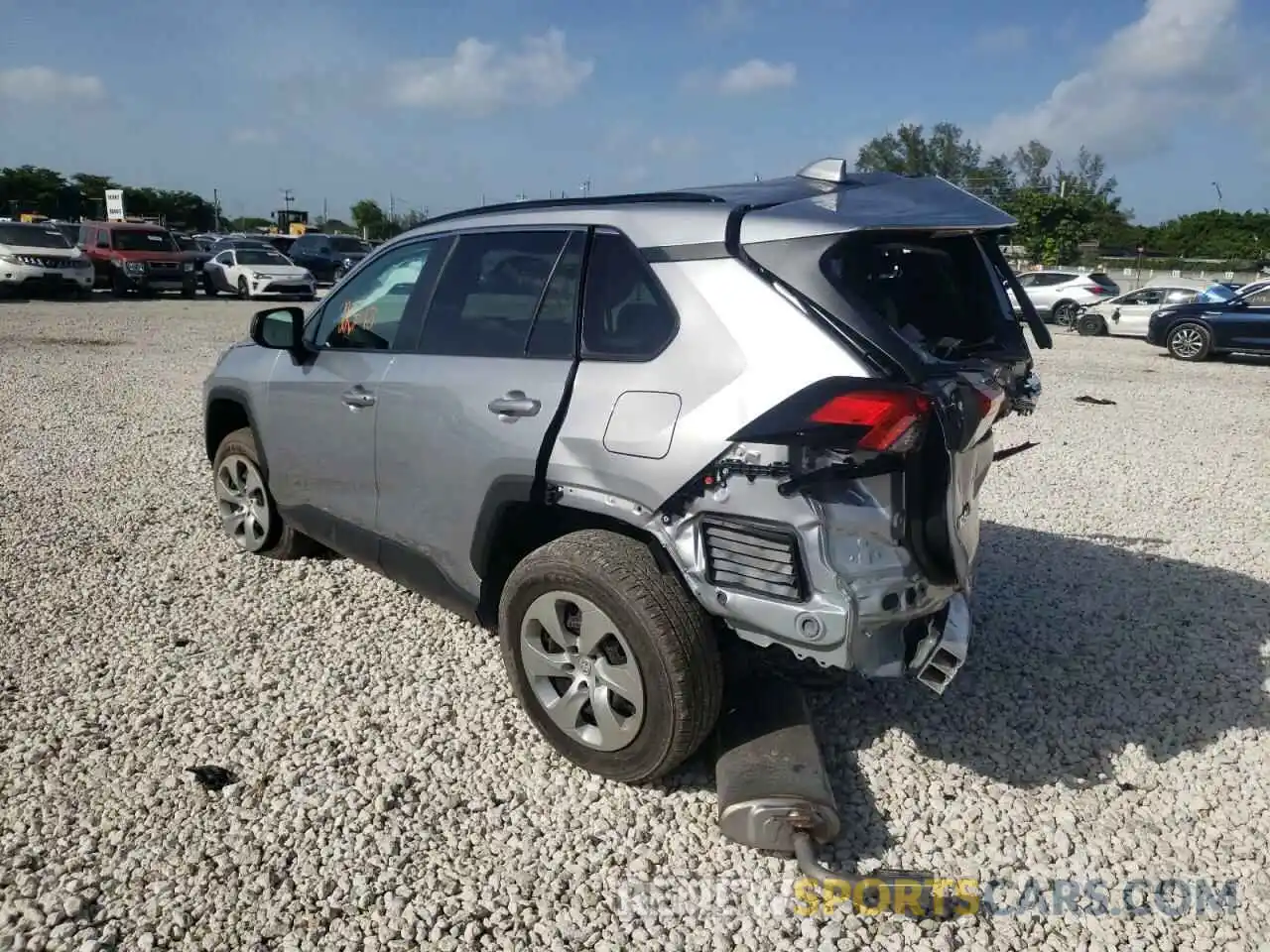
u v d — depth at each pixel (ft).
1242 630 16.08
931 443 9.79
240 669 13.78
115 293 85.15
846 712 12.94
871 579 9.77
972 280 12.69
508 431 11.68
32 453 26.04
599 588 10.55
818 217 10.28
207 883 9.56
